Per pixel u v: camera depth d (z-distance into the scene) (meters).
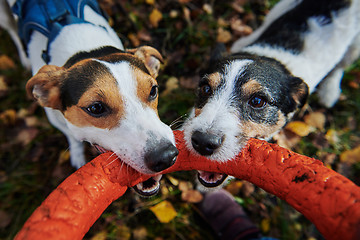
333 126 0.41
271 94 0.28
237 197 0.35
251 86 0.27
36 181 0.35
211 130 0.25
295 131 0.38
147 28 0.48
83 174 0.19
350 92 0.45
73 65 0.25
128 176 0.21
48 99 0.25
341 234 0.16
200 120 0.26
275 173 0.20
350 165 0.38
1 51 0.44
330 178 0.17
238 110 0.27
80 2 0.32
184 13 0.50
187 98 0.41
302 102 0.31
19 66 0.43
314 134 0.40
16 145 0.37
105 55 0.27
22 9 0.32
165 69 0.44
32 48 0.32
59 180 0.34
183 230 0.33
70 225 0.16
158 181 0.25
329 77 0.40
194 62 0.45
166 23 0.49
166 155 0.22
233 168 0.23
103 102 0.22
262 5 0.54
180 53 0.46
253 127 0.27
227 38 0.48
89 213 0.18
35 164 0.36
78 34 0.29
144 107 0.23
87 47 0.28
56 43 0.29
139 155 0.22
